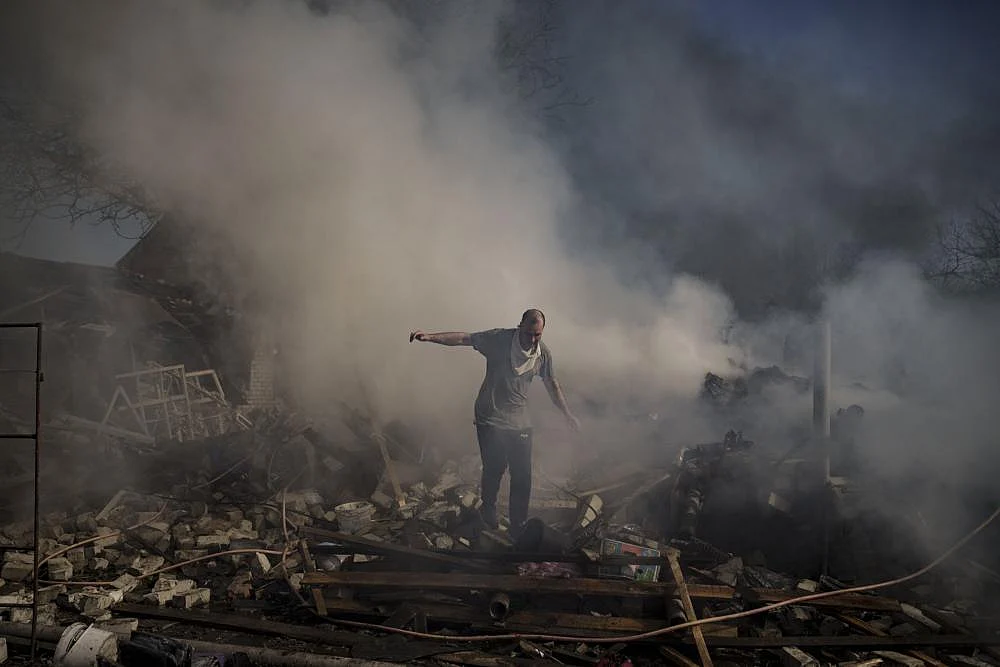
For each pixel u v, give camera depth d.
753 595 4.36
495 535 5.39
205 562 5.31
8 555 5.32
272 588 4.77
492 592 4.21
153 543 5.81
